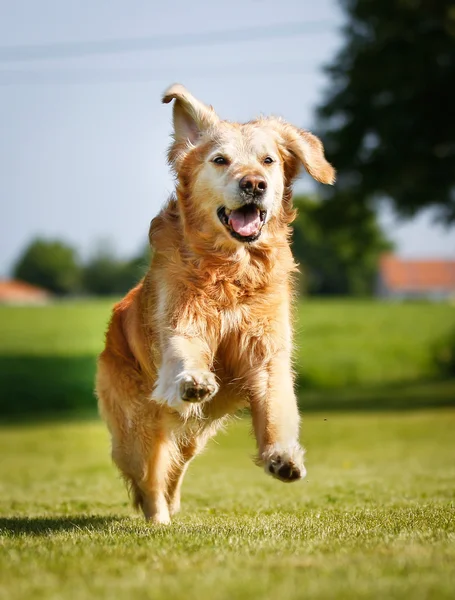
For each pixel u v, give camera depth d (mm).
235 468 11836
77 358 32594
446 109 22812
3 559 4090
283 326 6012
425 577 3533
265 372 5871
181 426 6344
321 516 6203
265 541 4598
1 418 24312
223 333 5953
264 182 5793
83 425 20641
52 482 10219
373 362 31953
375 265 77562
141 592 3369
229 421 6727
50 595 3352
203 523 6020
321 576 3596
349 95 23828
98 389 6707
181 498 8156
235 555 4137
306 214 27672
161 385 5551
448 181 23750
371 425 16688
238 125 6277
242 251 5918
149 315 6129
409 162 23312
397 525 5293
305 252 69062
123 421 6453
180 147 6309
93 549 4363
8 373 29328
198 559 4043
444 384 28656
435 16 21734
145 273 6789
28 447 15484
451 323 38562
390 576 3570
